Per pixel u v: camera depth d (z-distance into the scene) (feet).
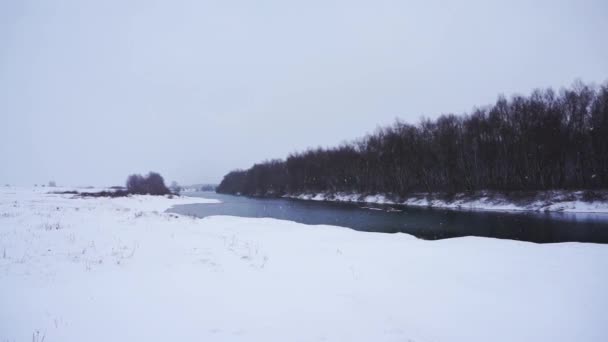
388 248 40.16
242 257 34.55
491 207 127.24
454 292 23.65
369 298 22.58
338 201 214.48
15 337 15.87
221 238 46.50
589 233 66.33
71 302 20.53
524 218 94.07
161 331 17.04
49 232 42.78
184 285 24.64
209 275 27.40
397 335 17.11
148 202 186.50
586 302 21.13
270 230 59.52
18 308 19.20
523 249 36.86
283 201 231.50
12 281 23.63
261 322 18.38
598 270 27.63
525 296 22.48
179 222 65.92
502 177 142.00
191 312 19.62
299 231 58.03
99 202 140.05
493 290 23.85
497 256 33.76
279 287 24.73
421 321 18.97
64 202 121.60
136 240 40.86
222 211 142.72
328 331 17.38
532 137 133.59
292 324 18.16
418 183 180.86
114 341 15.85
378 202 187.11
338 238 50.01
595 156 117.70
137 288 23.62
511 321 18.89
